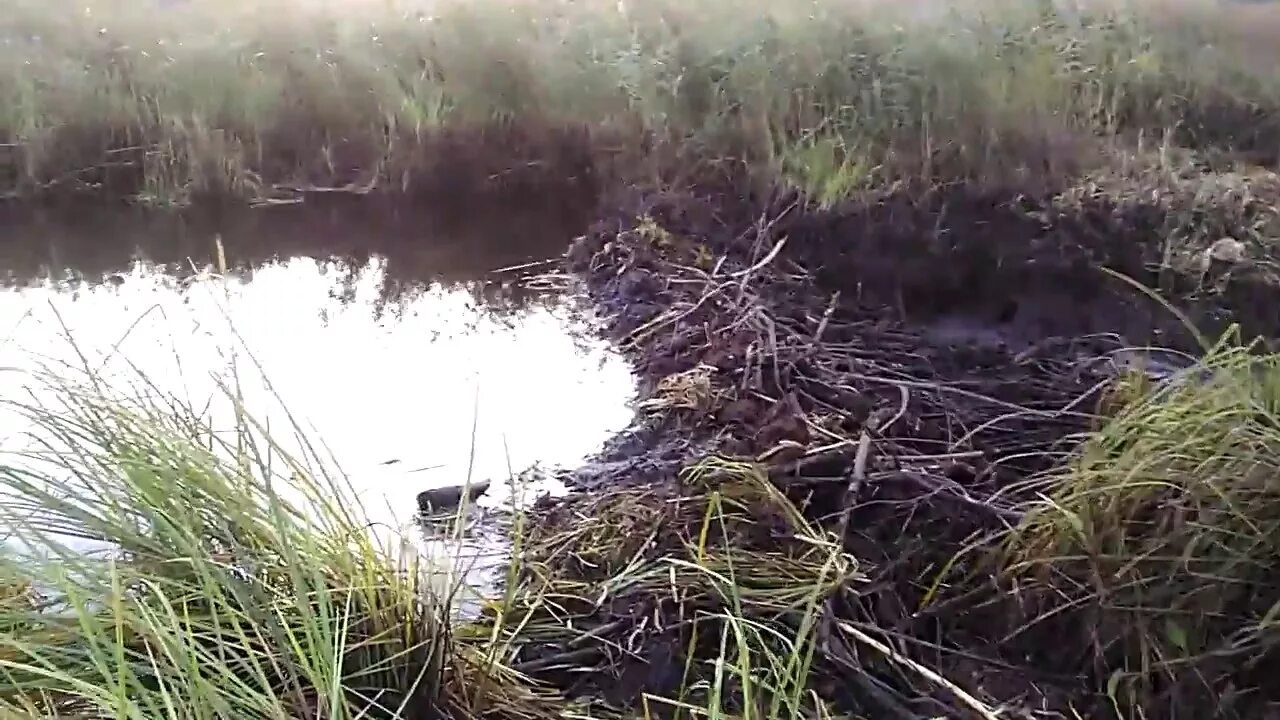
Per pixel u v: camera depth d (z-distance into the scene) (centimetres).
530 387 351
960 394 316
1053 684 213
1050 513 231
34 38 600
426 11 617
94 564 184
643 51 574
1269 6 534
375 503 280
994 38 520
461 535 216
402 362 374
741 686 204
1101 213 429
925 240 430
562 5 610
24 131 564
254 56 599
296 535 202
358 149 576
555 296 438
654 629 218
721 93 532
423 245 508
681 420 311
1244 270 389
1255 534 213
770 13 567
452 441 315
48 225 547
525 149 564
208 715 158
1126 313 386
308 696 180
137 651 179
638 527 250
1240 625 211
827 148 473
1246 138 492
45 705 170
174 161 568
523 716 197
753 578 226
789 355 333
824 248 436
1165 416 236
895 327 382
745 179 490
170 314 425
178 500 195
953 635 224
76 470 206
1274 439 219
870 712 201
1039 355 356
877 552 240
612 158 552
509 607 211
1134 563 215
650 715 203
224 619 187
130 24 614
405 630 194
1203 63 514
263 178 575
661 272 420
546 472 295
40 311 427
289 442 311
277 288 457
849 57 521
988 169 456
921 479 256
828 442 279
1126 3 543
